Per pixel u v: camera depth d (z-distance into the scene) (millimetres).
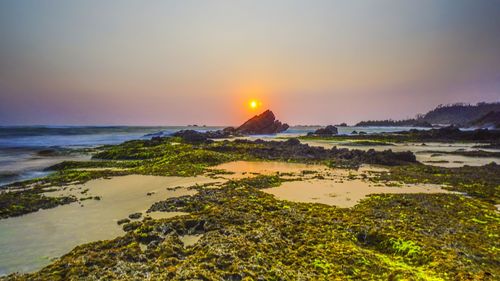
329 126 106938
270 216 13930
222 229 12062
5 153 47219
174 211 15625
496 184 23453
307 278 8594
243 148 44969
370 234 12000
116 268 8898
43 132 99188
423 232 12484
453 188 22078
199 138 59062
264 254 9867
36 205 17062
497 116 166000
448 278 8797
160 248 10250
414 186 22609
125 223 14023
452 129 83875
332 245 10852
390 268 9359
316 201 17969
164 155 38375
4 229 13508
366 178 25578
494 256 10477
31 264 10312
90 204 17453
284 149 45344
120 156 40406
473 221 14430
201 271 8609
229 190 19375
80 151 49531
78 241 12188
